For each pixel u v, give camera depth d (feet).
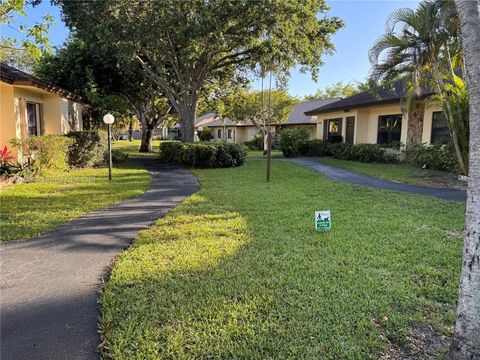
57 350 7.26
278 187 26.76
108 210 19.53
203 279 10.36
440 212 18.25
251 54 48.67
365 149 47.42
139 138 191.11
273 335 7.59
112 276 10.65
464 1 6.19
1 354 7.11
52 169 33.12
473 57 6.06
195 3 36.11
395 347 7.20
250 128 112.16
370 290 9.55
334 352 7.02
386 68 30.50
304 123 92.02
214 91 68.85
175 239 14.20
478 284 6.14
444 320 8.13
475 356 6.15
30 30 18.71
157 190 26.25
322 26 44.96
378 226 15.70
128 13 36.68
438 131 40.60
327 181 29.76
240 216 17.72
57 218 17.49
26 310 8.84
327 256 12.07
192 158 42.52
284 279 10.25
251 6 36.83
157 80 52.16
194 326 7.97
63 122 42.42
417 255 12.10
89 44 44.96
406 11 27.35
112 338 7.56
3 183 26.84
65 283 10.37
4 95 32.86
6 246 13.55
